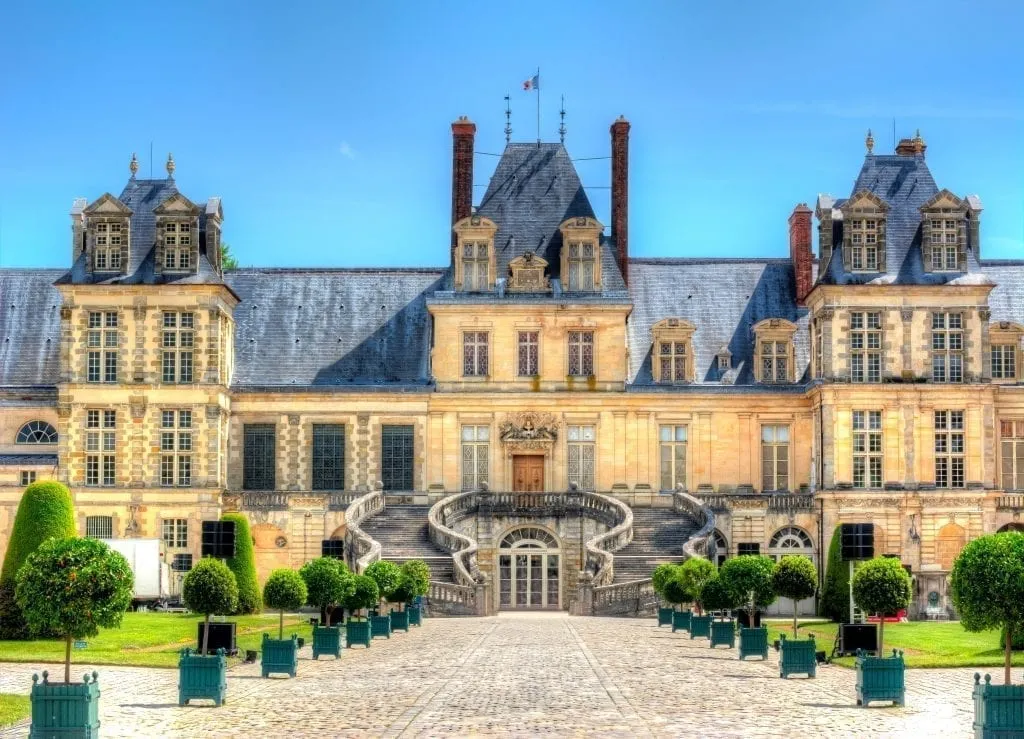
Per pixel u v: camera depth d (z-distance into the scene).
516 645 49.69
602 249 82.19
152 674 40.75
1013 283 83.75
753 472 80.50
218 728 29.80
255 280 86.38
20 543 55.94
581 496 76.19
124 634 51.53
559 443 80.50
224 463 79.62
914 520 76.06
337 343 83.56
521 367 80.75
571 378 80.56
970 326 76.50
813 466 79.75
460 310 80.75
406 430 80.94
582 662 43.47
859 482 76.31
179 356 77.56
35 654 45.31
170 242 78.12
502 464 80.44
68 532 56.88
